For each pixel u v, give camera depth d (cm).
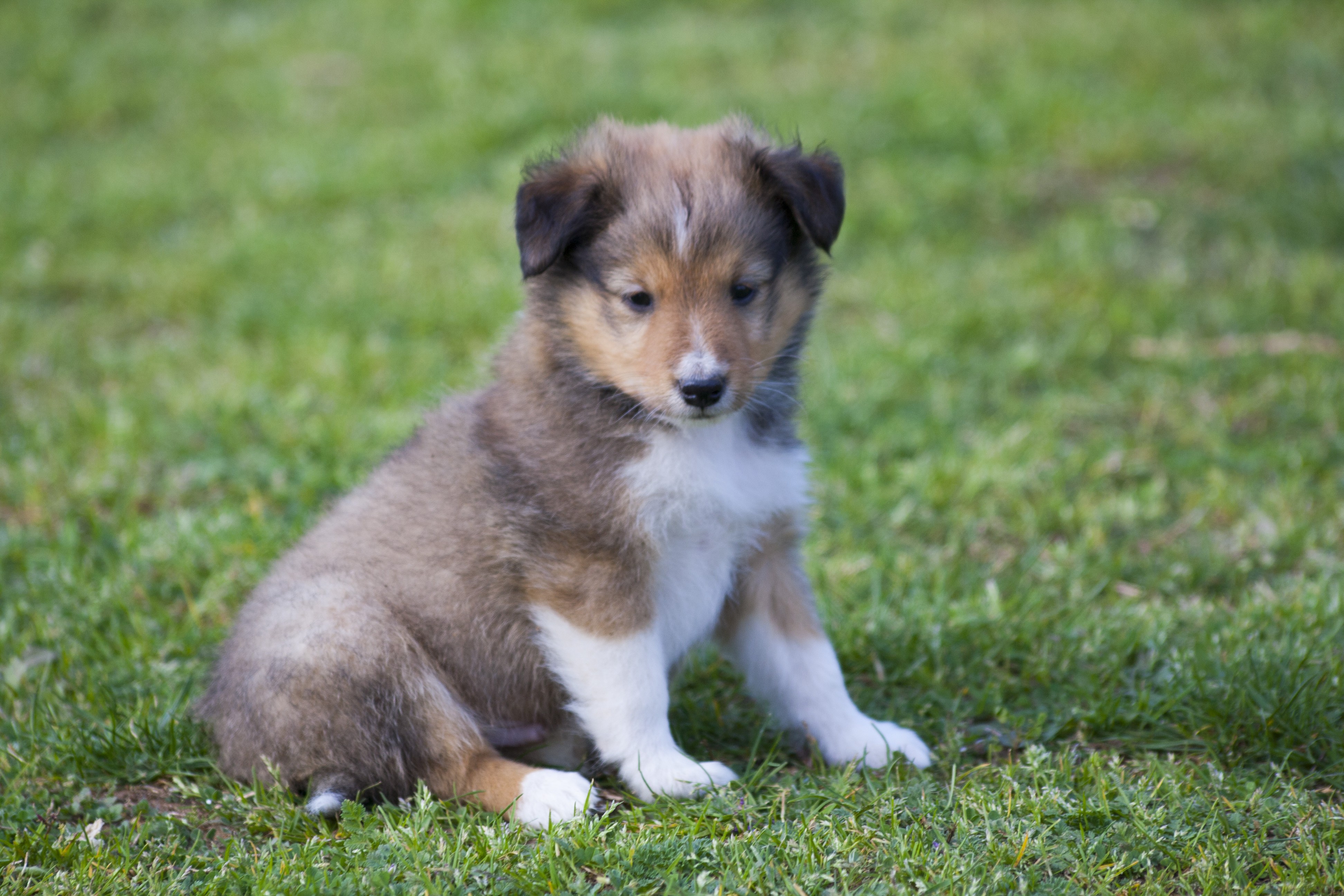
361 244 1237
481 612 521
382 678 500
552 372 528
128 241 1289
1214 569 700
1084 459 830
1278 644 596
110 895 443
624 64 1666
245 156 1478
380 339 1030
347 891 439
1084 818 477
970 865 444
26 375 986
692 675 623
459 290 1108
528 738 554
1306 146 1319
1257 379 925
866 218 1230
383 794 507
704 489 515
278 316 1077
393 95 1630
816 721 550
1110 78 1552
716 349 489
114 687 603
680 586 532
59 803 521
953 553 736
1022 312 1047
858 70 1623
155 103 1675
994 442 853
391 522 532
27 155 1524
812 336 1008
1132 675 602
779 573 564
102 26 1944
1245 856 448
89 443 867
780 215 530
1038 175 1326
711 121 1448
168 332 1103
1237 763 528
